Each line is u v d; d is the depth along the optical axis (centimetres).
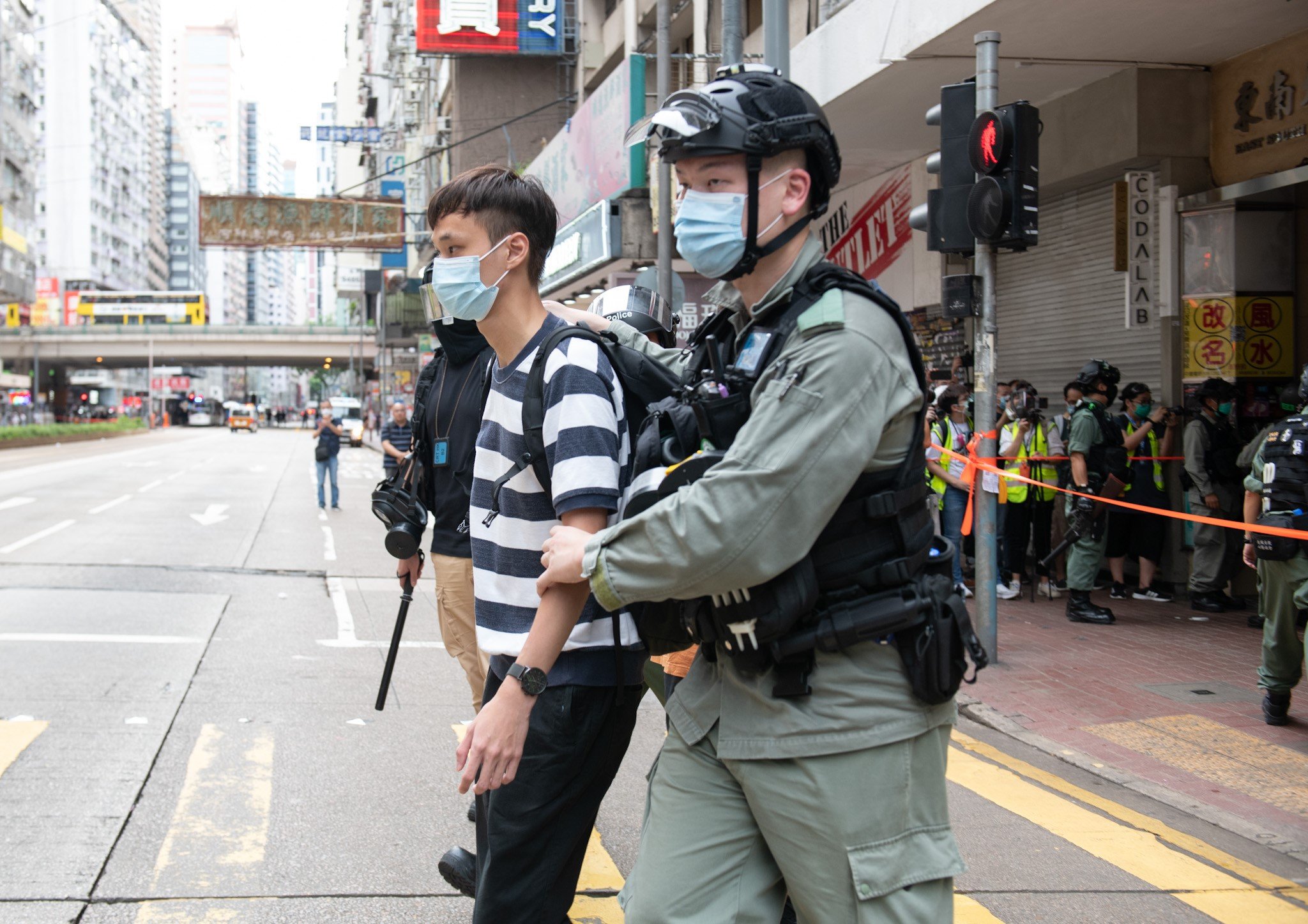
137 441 6162
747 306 198
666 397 231
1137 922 345
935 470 920
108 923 325
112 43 13325
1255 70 852
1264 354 884
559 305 310
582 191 1730
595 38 2455
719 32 1584
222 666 668
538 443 230
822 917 176
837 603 176
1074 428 819
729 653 181
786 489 163
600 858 388
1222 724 569
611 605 174
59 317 10175
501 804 239
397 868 372
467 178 243
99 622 788
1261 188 837
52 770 464
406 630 803
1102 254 1010
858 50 913
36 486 2109
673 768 192
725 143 180
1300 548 529
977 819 438
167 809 422
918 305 1216
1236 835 426
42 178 12138
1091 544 834
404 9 4078
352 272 7206
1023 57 866
